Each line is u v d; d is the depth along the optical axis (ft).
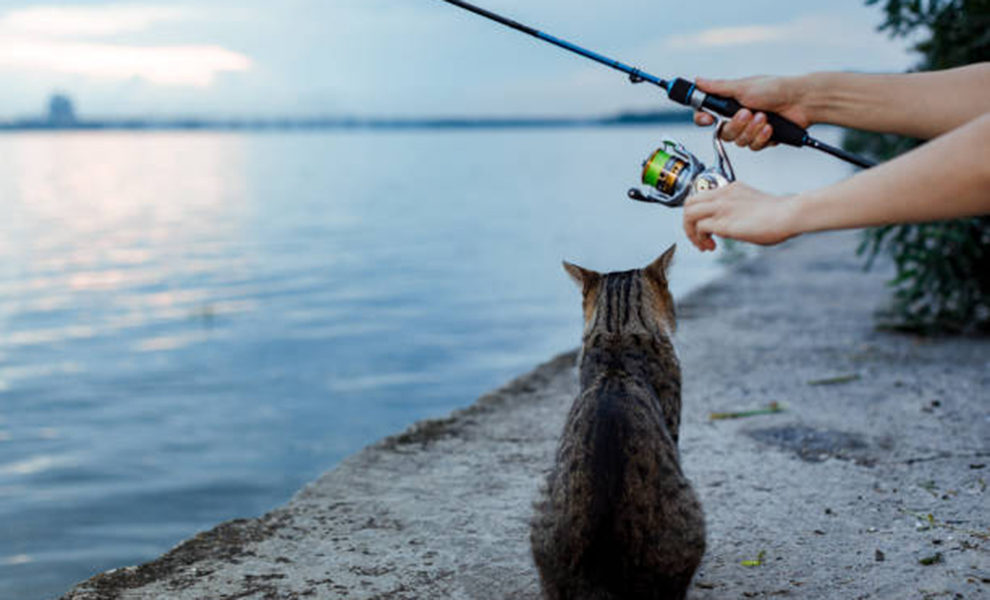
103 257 117.70
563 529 9.77
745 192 6.73
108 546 31.40
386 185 272.92
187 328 71.87
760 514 13.75
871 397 20.12
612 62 10.57
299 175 339.57
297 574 11.94
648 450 10.02
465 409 19.60
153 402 50.93
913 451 16.43
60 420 48.01
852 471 15.51
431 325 67.46
